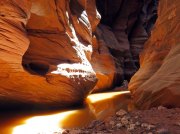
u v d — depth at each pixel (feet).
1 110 35.29
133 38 111.65
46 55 38.58
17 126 26.55
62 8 42.42
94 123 23.81
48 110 38.24
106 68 76.18
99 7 97.96
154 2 123.85
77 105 44.42
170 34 39.04
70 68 40.91
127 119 22.57
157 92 29.22
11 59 29.91
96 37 76.54
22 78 33.01
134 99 38.50
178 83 26.89
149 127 18.70
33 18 37.22
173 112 23.53
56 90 38.06
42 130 24.58
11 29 28.78
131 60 100.22
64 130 23.84
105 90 76.13
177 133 16.76
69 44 43.09
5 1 26.63
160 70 33.55
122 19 106.01
